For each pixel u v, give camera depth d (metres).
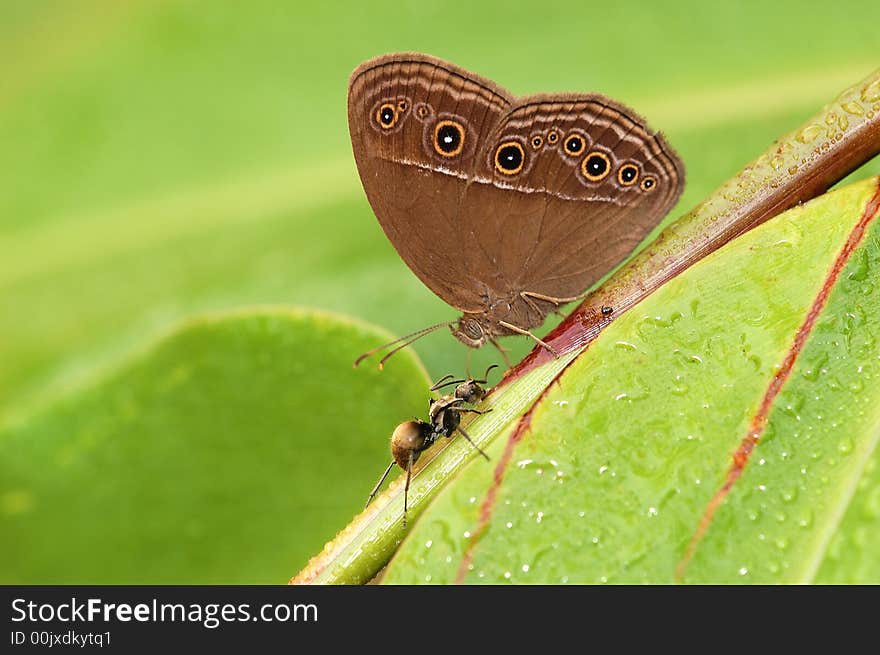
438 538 0.26
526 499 0.26
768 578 0.25
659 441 0.26
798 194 0.26
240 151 0.31
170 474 0.28
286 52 0.31
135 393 0.28
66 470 0.28
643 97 0.30
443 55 0.31
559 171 0.28
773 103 0.30
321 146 0.31
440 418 0.27
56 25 0.32
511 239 0.28
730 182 0.27
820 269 0.26
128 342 0.31
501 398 0.27
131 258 0.31
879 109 0.26
